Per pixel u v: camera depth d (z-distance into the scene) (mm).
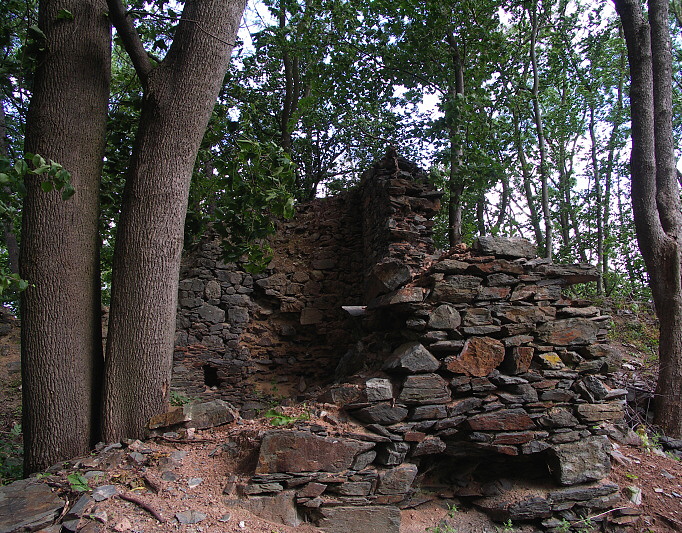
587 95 13625
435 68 10633
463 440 4109
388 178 8336
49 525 3031
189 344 9008
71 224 4188
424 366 4031
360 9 10461
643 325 10492
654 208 7102
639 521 4168
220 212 5660
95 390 4312
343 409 4090
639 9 7504
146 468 3672
